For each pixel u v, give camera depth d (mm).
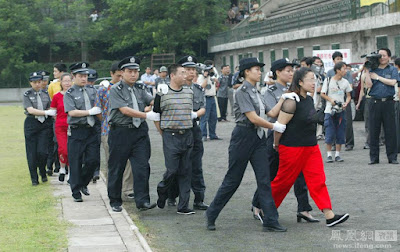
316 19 34094
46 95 12023
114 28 52812
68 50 53938
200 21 50031
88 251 6938
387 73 12578
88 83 11578
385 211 8586
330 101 13242
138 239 7441
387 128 12711
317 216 8555
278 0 46000
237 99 7617
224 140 18406
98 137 10359
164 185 8906
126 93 9055
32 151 11844
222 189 7820
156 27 49250
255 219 8500
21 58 50594
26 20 49656
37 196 10578
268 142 8039
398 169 12008
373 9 28703
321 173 7781
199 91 9695
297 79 7648
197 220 8562
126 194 10273
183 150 8859
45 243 7332
